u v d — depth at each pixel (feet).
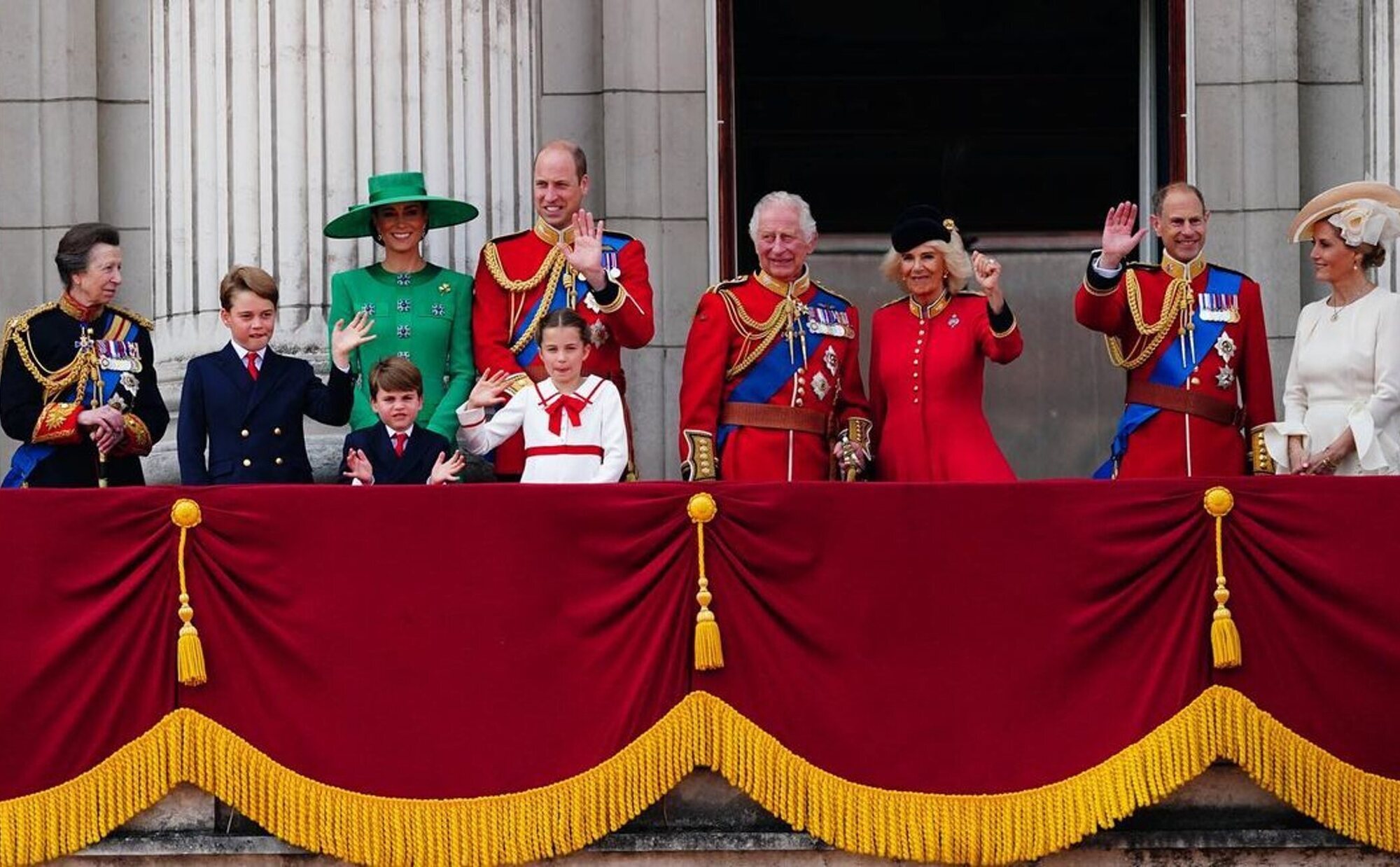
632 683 135.74
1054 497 136.46
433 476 142.51
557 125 184.03
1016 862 136.15
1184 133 182.60
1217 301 151.53
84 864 136.15
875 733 135.74
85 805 135.33
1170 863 136.15
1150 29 187.93
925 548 136.46
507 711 135.85
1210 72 182.09
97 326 149.89
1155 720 135.23
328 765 135.74
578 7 184.14
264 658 136.15
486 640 136.15
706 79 183.32
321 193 162.30
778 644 135.95
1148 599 135.95
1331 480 135.85
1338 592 135.33
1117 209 148.05
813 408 151.64
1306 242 178.81
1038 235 191.62
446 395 152.46
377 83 163.53
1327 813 135.13
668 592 136.15
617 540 136.46
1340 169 182.19
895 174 192.85
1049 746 135.64
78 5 186.19
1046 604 136.15
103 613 135.64
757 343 150.92
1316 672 135.44
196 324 163.94
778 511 136.36
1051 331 191.01
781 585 136.26
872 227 192.54
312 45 163.22
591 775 135.33
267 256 162.30
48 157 185.68
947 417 150.30
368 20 163.73
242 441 146.10
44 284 185.57
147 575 136.05
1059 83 191.93
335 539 136.46
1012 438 190.39
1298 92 181.88
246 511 136.46
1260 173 181.27
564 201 153.07
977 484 136.67
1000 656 135.95
